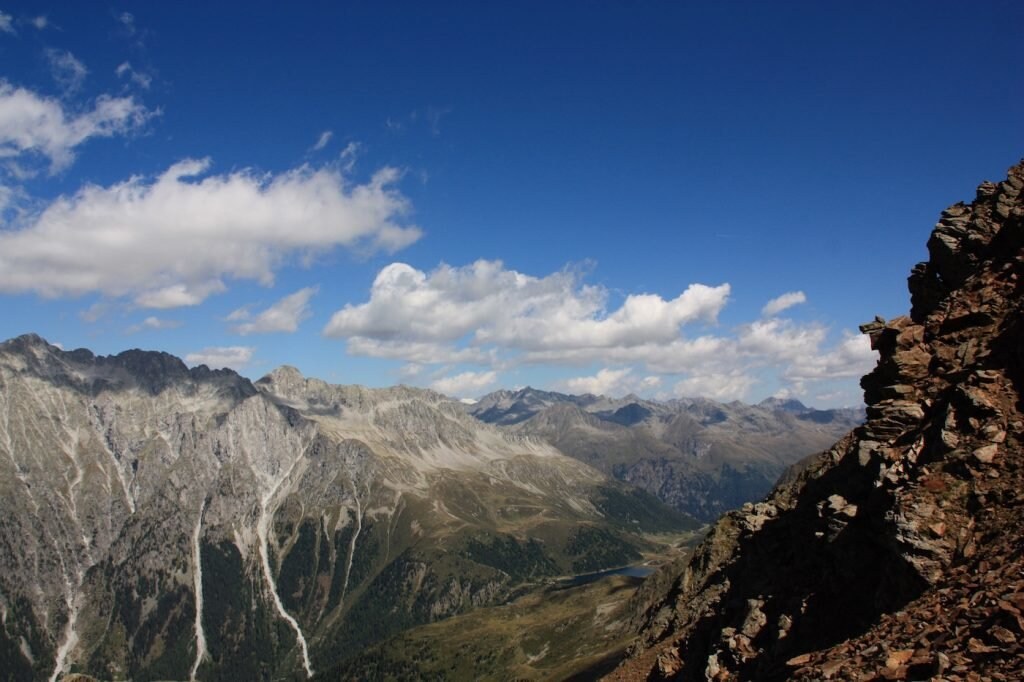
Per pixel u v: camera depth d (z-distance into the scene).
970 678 24.62
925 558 32.69
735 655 43.84
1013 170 48.25
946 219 49.62
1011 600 26.95
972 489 33.91
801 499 50.72
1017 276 42.09
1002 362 38.00
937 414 38.91
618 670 86.25
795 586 43.62
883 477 38.38
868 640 31.30
